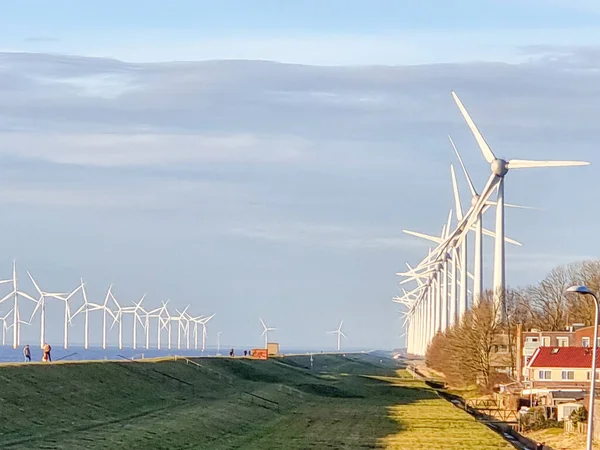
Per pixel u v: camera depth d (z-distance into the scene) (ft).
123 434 274.98
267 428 349.82
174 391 425.28
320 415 412.98
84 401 328.29
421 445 305.12
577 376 488.02
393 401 515.09
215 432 319.27
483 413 472.85
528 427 395.14
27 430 262.88
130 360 459.32
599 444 323.16
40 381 325.83
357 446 297.74
